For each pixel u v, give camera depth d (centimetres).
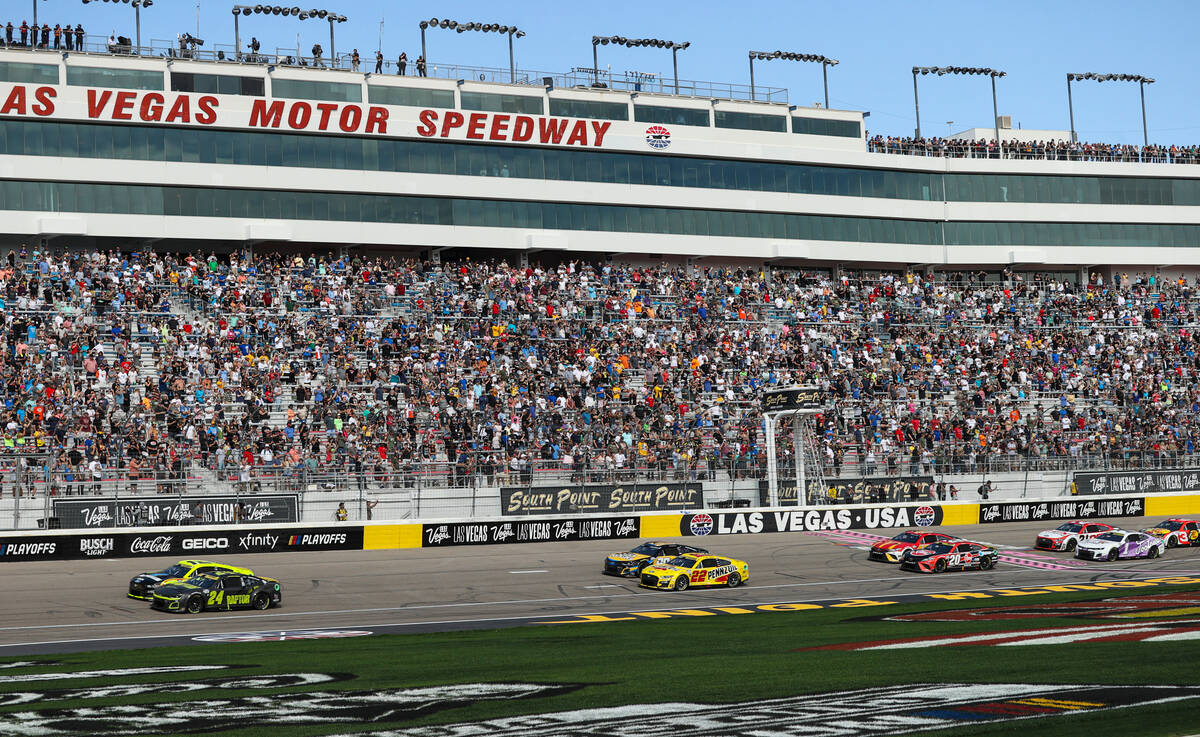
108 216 6178
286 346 5666
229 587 3550
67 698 1917
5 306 5403
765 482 5703
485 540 4978
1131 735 1516
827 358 6681
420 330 6044
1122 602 3400
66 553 4297
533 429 5547
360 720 1706
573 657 2405
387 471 4969
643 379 6188
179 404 5088
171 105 6284
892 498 5850
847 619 3192
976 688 1873
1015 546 5266
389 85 6756
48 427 4750
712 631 2955
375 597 3844
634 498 5372
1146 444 6438
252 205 6488
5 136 5997
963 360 6925
